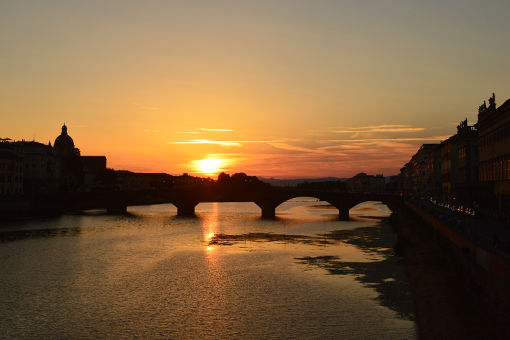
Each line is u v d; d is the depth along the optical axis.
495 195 94.06
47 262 85.50
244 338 46.81
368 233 130.88
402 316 52.50
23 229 138.62
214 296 61.84
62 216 188.75
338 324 50.22
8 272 76.62
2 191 185.12
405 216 155.62
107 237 121.69
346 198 190.88
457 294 54.19
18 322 51.69
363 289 64.50
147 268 80.12
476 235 54.34
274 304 57.88
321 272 76.06
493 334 40.78
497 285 42.16
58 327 50.12
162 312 55.06
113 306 57.50
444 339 41.28
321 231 136.88
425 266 71.50
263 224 160.12
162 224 159.00
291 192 199.12
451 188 151.50
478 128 108.31
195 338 47.00
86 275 74.44
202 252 97.31
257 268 79.88
